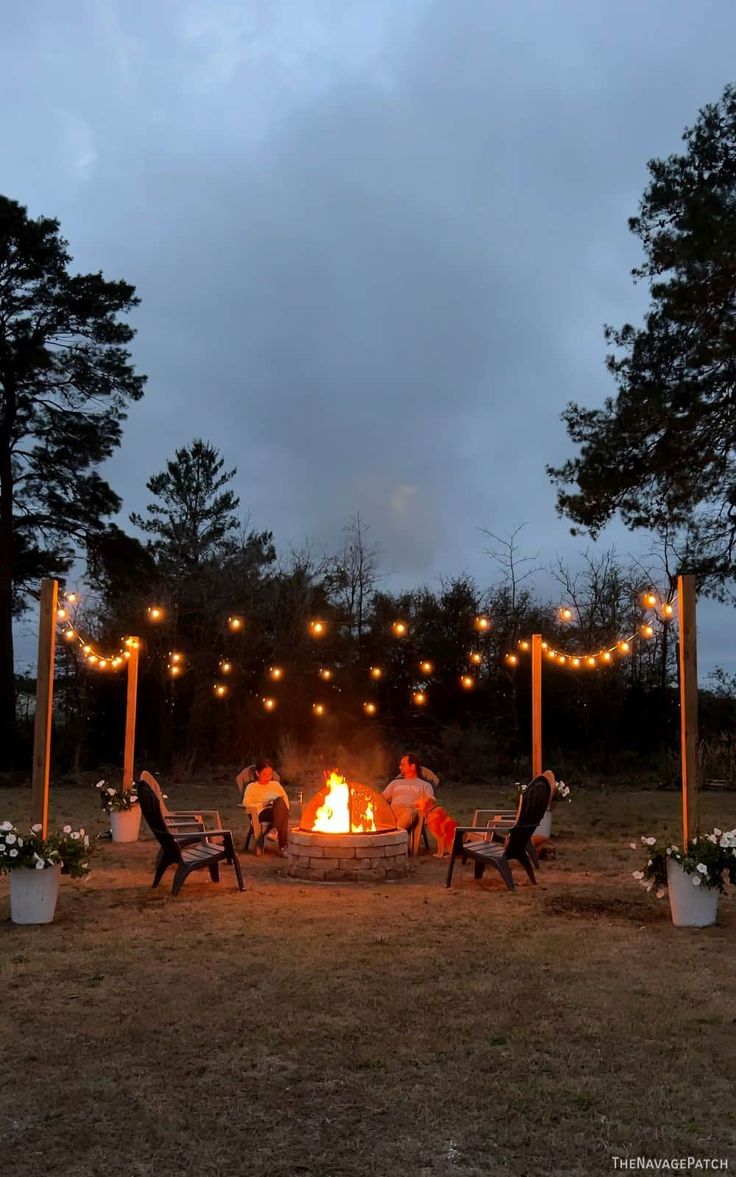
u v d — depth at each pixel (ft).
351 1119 11.91
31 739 72.84
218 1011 15.97
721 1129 11.66
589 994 16.99
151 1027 15.16
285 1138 11.41
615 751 73.00
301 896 26.07
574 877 29.22
